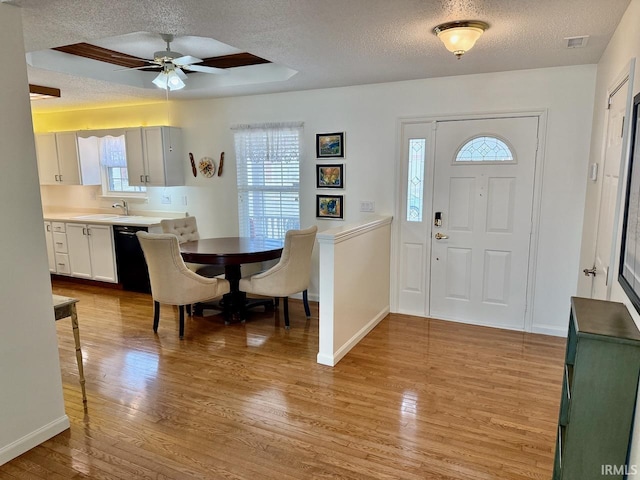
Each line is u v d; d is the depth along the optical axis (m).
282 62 3.40
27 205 2.27
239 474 2.13
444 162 4.12
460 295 4.25
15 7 2.16
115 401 2.82
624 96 2.20
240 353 3.56
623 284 1.81
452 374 3.16
